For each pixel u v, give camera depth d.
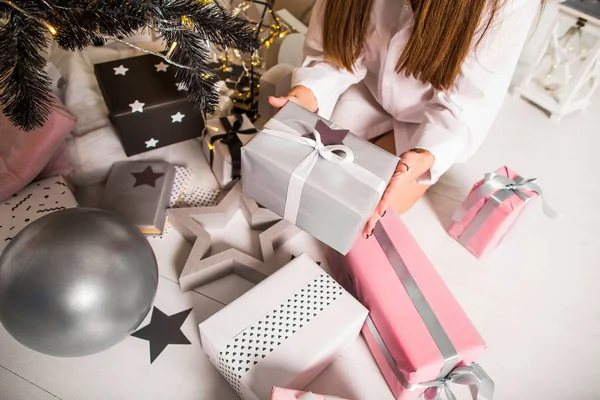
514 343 1.18
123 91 1.20
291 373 0.91
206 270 1.12
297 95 1.16
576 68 1.73
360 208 0.82
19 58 0.71
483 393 0.95
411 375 0.92
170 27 0.84
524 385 1.11
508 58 1.05
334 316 0.99
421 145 1.09
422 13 0.95
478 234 1.27
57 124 1.10
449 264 1.31
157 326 1.10
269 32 1.47
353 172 0.86
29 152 1.10
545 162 1.60
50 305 0.82
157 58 1.29
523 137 1.67
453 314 1.00
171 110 1.22
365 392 1.05
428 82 1.14
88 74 1.37
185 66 0.92
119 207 1.18
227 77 1.49
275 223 1.26
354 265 1.07
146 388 1.02
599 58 1.56
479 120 1.14
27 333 0.85
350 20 1.08
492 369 1.13
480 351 0.98
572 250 1.38
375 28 1.15
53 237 0.84
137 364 1.04
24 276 0.82
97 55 1.39
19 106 0.80
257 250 1.26
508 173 1.26
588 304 1.27
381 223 1.13
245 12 1.60
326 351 0.95
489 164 1.57
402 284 1.03
